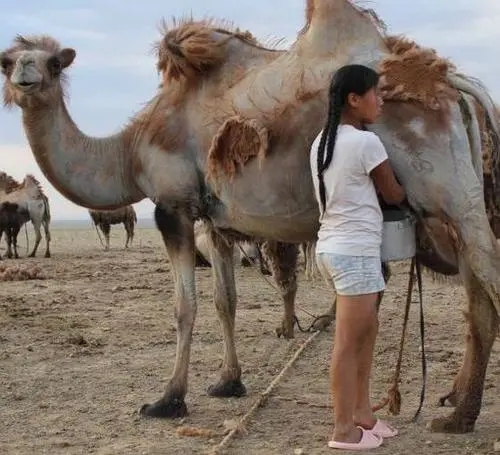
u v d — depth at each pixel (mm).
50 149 6309
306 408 6137
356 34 5680
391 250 5219
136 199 6461
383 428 5418
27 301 11250
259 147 5648
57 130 6305
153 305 10742
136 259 19984
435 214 5273
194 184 6105
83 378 7020
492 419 5730
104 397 6504
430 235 5367
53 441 5586
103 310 10328
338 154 5035
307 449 5316
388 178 5055
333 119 5082
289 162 5609
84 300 11336
